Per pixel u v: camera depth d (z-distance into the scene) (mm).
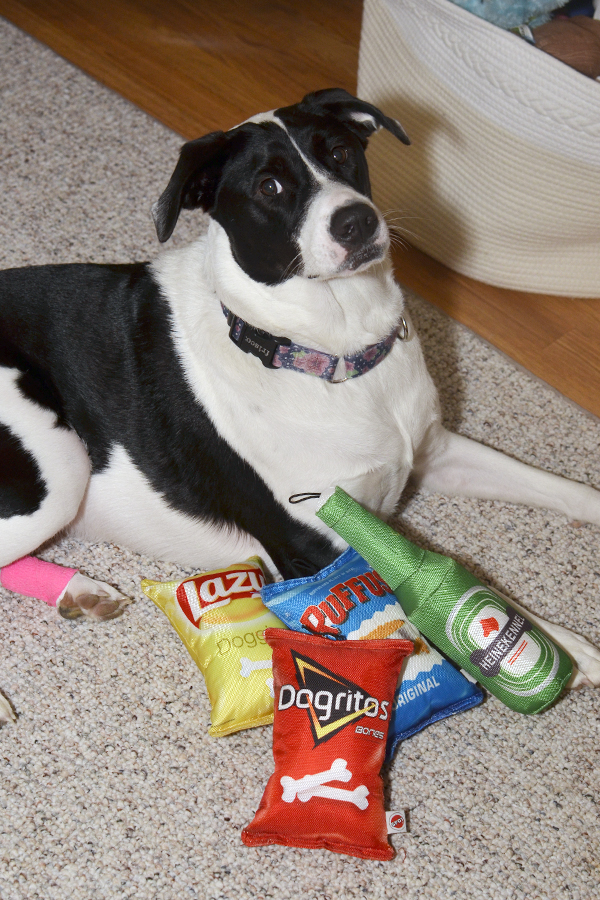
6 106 2920
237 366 1620
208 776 1653
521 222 2211
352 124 1631
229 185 1505
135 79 3010
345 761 1502
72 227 2564
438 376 2248
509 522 1983
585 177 2018
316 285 1505
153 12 3268
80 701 1764
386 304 1612
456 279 2486
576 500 1911
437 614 1597
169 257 1780
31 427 1698
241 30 3199
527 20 2092
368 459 1681
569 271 2324
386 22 2209
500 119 2043
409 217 2449
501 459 1947
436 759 1654
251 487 1700
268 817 1508
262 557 1892
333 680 1542
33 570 1846
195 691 1766
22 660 1829
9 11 3258
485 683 1609
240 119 2871
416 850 1547
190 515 1787
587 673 1676
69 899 1524
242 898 1509
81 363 1752
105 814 1616
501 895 1492
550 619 1825
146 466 1754
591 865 1520
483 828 1567
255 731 1704
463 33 1988
